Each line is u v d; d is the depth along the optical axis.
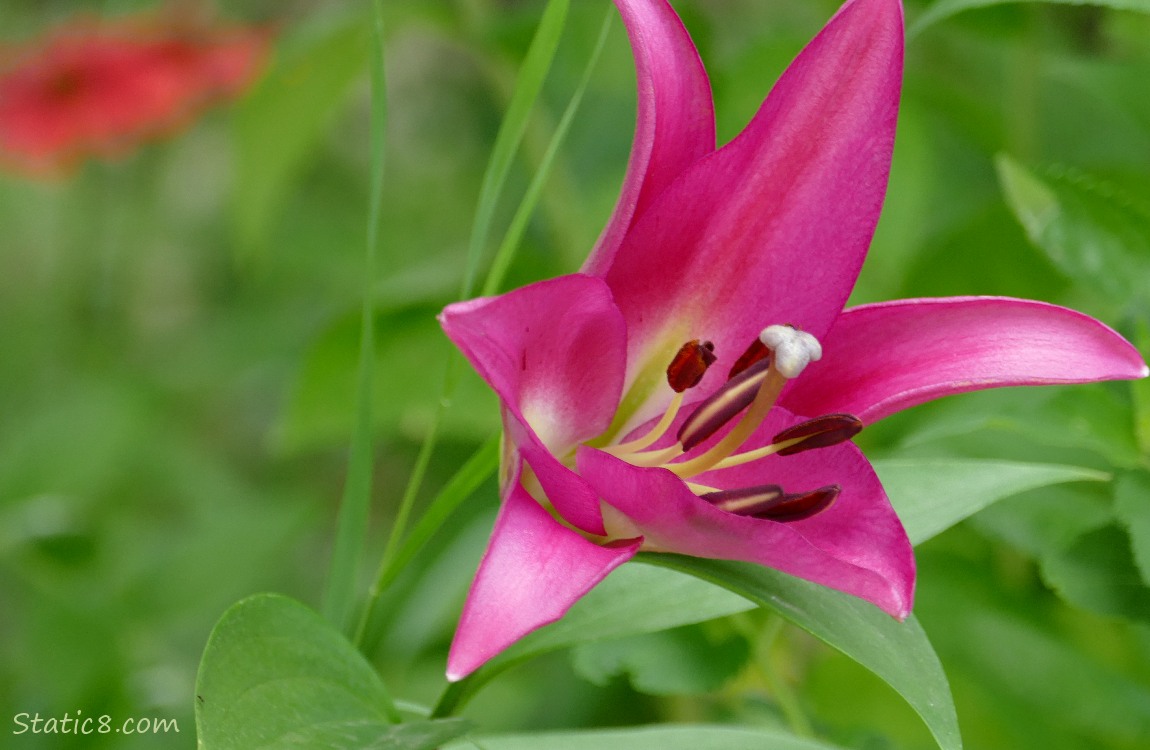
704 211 1.02
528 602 0.95
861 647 1.00
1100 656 1.20
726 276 1.03
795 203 1.02
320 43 1.43
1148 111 1.19
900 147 1.31
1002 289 1.24
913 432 1.15
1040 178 1.13
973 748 1.17
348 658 1.00
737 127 1.29
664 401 1.04
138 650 1.28
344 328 1.28
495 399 1.29
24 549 1.30
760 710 1.19
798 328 1.02
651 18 1.00
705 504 0.97
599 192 1.45
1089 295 1.21
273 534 1.32
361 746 0.98
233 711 0.98
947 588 1.17
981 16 1.28
